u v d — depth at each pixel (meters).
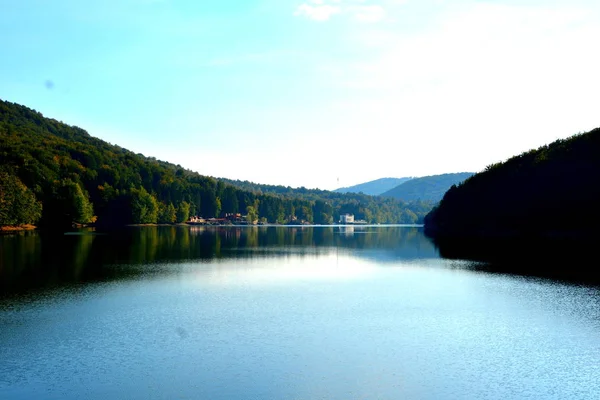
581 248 79.75
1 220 122.00
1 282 43.84
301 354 24.69
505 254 73.81
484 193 131.50
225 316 32.41
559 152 109.75
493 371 22.56
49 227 144.88
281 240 120.56
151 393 19.73
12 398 19.11
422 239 125.75
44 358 23.66
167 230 163.88
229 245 97.62
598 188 93.06
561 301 37.41
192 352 24.81
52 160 177.62
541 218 104.50
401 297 39.38
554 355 24.77
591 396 19.91
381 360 23.92
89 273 50.12
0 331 28.14
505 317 32.38
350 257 73.19
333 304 36.53
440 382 21.23
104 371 22.05
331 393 19.97
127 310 33.78
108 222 185.38
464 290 42.28
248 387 20.47
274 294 40.53
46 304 35.12
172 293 40.28
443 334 28.42
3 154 160.62
